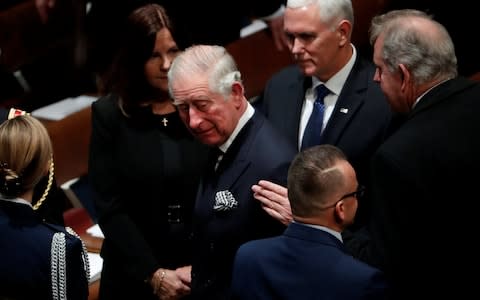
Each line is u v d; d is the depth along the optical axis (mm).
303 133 10984
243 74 16062
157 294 11359
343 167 8523
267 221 9773
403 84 9133
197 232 10172
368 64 10914
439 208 8828
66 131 14594
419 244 8859
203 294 10141
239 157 9773
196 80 9461
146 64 11000
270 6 16188
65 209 15453
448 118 8922
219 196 9805
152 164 11219
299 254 8508
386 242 8859
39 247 9289
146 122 11273
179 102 9664
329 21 10375
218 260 10016
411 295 9023
